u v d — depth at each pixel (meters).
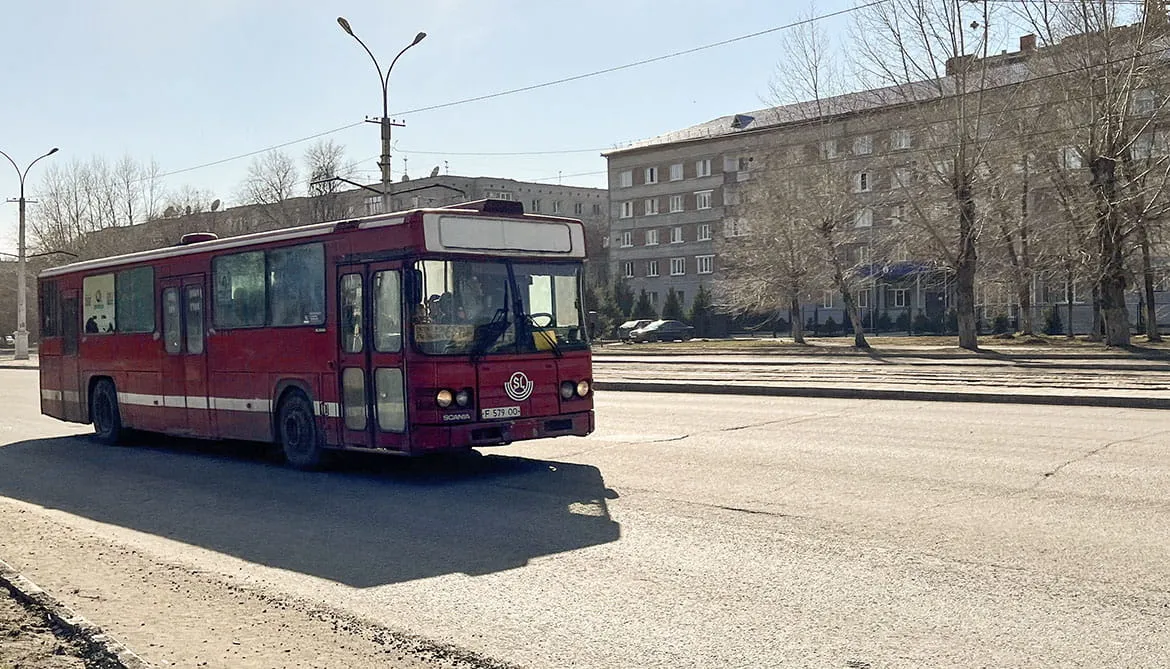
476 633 5.61
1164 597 5.81
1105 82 36.00
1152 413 15.36
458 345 10.61
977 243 40.62
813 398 19.53
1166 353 33.12
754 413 16.69
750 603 5.98
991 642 5.16
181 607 6.21
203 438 13.80
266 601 6.34
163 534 8.70
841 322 71.88
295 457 12.28
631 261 89.50
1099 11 36.28
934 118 40.22
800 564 6.80
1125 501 8.47
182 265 14.09
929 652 5.04
